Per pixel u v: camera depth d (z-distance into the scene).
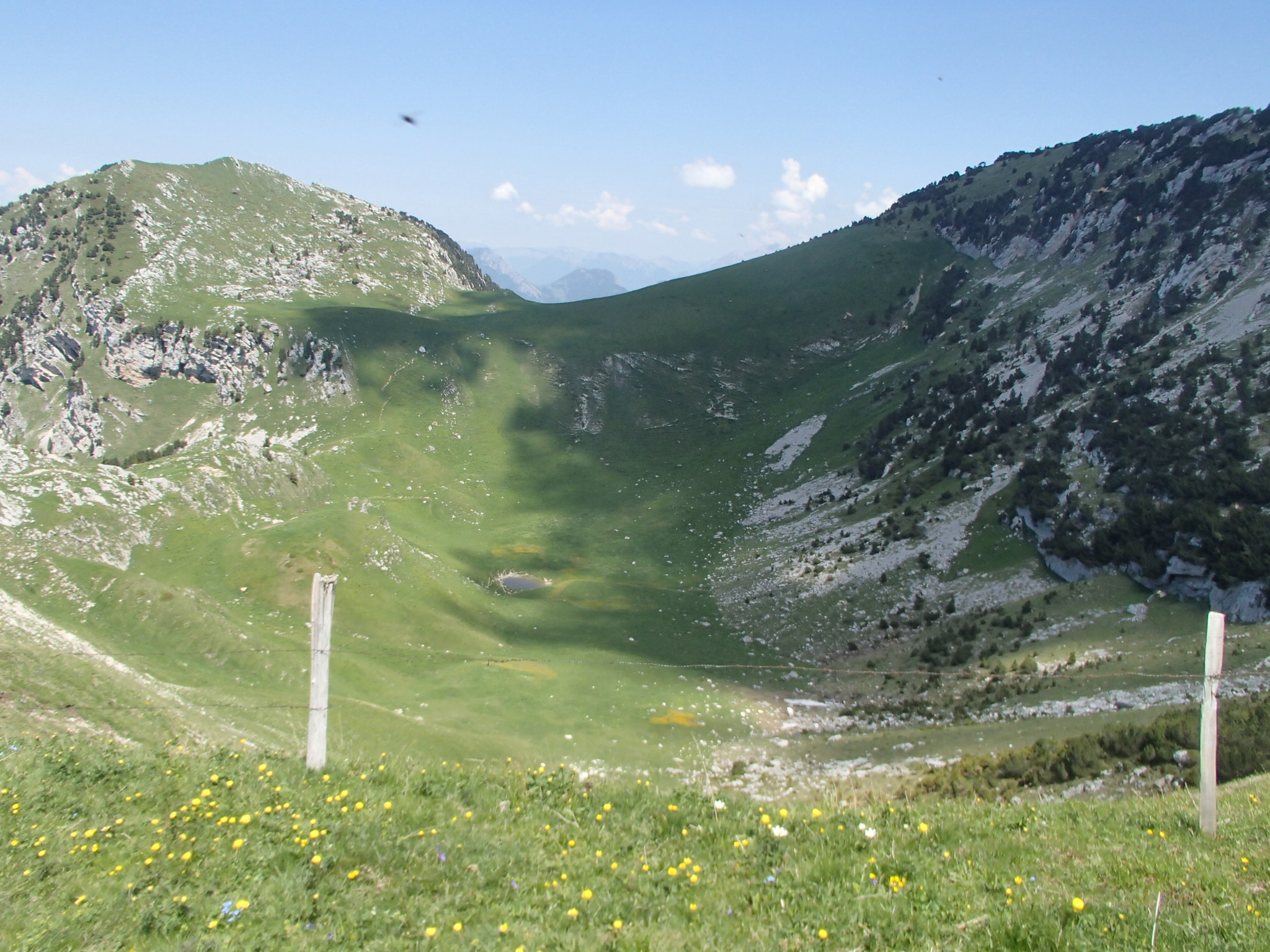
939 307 188.88
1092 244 169.62
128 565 84.00
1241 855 11.56
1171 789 29.03
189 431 165.62
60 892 11.20
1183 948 8.73
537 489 148.75
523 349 188.75
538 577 111.31
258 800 14.10
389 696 65.12
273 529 92.25
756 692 74.88
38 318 187.25
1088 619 76.00
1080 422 105.69
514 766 18.05
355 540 92.06
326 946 9.68
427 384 175.88
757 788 49.38
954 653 77.44
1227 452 86.25
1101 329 132.25
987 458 110.00
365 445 151.75
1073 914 9.54
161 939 10.07
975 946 9.11
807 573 101.88
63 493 87.94
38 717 28.22
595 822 13.67
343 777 15.45
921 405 139.00
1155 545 78.38
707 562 118.31
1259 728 32.19
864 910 9.98
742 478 146.12
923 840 12.40
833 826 13.11
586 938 9.70
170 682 50.97
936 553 96.81
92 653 43.38
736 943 9.55
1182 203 153.88
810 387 179.25
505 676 71.12
